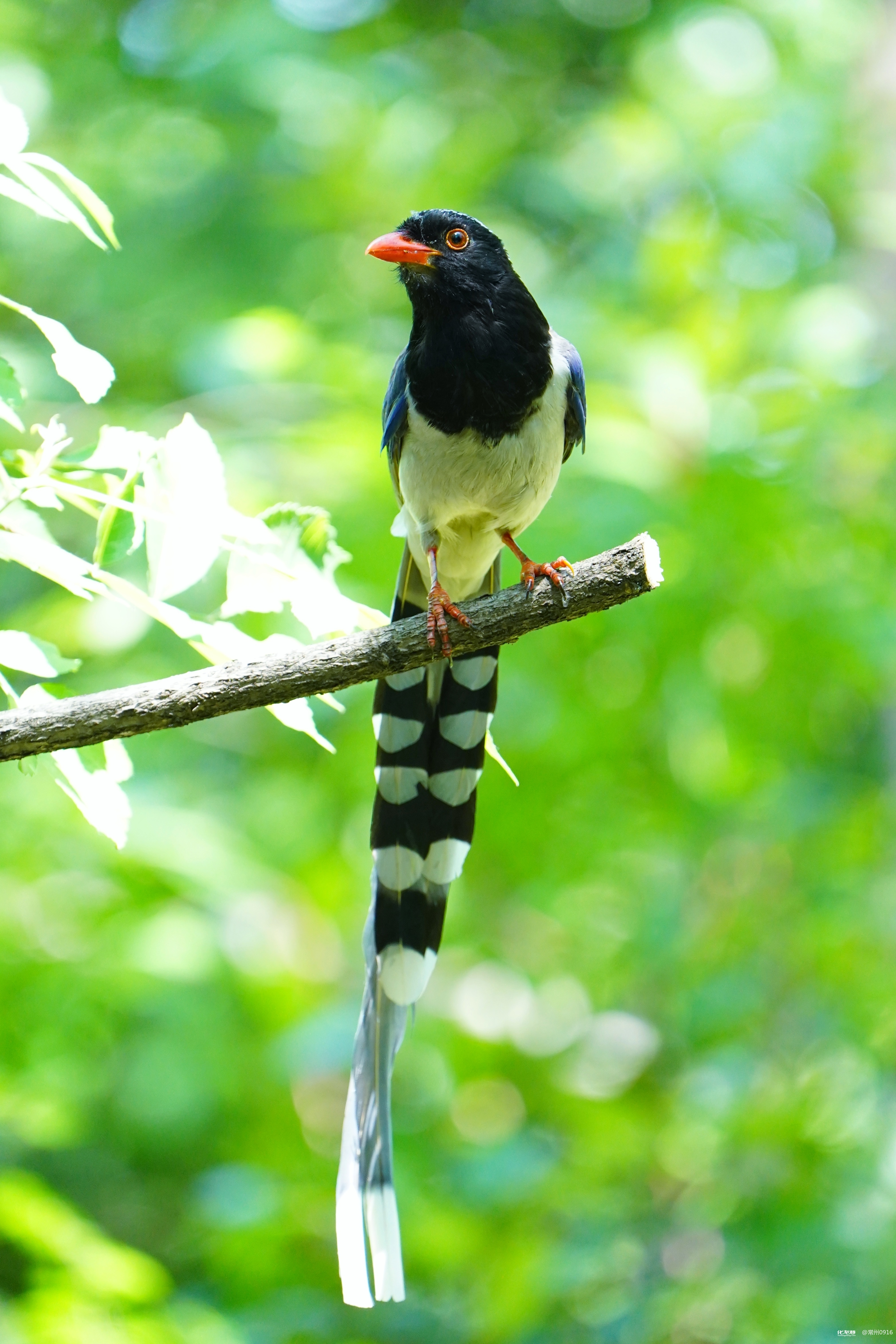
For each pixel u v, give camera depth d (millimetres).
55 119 13250
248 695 4703
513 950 13758
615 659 11500
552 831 11766
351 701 10867
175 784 11445
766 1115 10000
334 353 11000
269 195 13039
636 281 12102
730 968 11031
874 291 12719
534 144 14141
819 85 12523
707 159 11773
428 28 15484
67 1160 12820
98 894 10508
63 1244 8203
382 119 12312
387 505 10227
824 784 11477
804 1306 9336
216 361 10680
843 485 11266
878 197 12266
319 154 12430
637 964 11875
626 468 10023
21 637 4578
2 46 12602
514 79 15156
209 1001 10914
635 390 10602
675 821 11656
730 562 10633
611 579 5203
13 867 10016
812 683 11445
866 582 10914
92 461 4598
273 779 12539
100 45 13922
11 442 10633
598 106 14125
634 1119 11180
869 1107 10328
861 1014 10367
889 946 10469
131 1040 11039
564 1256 9891
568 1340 10055
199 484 4598
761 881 11680
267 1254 9984
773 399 10961
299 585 4883
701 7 12914
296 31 12969
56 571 4309
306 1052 10391
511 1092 12922
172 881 10398
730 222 11984
